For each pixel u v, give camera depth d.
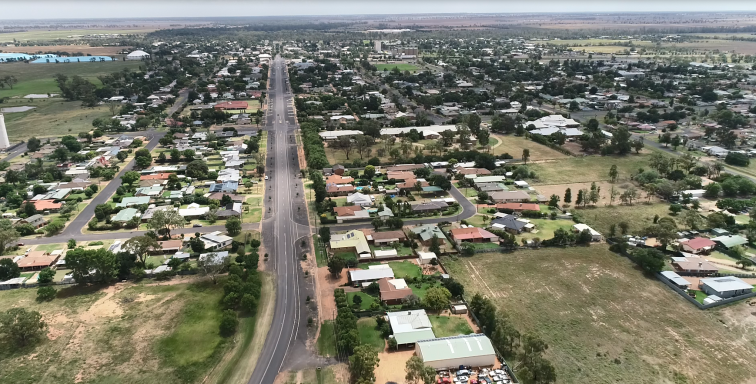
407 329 99.56
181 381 87.38
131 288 118.31
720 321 105.75
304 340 98.94
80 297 114.31
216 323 104.19
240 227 147.38
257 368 91.00
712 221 150.75
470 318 106.75
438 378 88.50
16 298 114.00
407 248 140.38
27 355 93.75
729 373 89.88
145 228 152.38
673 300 113.81
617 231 150.25
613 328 103.06
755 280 122.44
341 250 135.88
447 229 150.88
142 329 101.88
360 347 88.62
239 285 111.81
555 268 128.12
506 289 117.94
